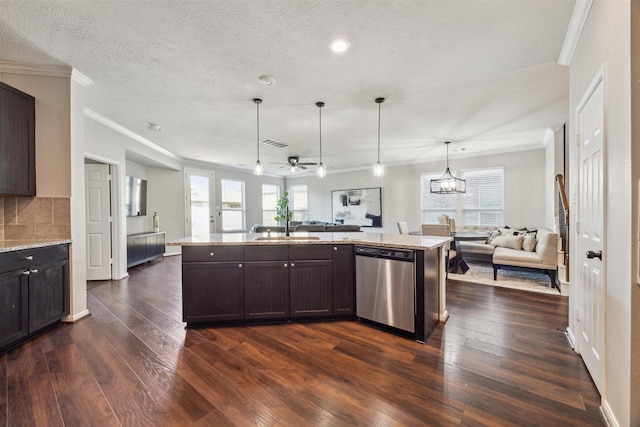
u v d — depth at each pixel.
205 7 1.89
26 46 2.34
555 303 3.31
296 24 2.06
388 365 2.04
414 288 2.44
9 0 1.81
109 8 1.89
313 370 1.98
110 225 4.56
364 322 2.82
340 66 2.63
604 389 1.56
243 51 2.39
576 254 2.22
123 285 4.26
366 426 1.47
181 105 3.56
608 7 1.55
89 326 2.76
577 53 2.17
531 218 5.82
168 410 1.59
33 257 2.46
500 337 2.46
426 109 3.71
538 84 3.01
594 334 1.81
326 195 9.02
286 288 2.83
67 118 2.78
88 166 4.46
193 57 2.49
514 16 1.97
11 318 2.28
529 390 1.74
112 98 3.34
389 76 2.82
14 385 1.82
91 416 1.54
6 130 2.47
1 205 2.79
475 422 1.49
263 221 9.23
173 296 3.72
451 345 2.33
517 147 5.85
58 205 2.80
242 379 1.88
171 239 6.87
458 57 2.48
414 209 7.36
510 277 4.55
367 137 5.07
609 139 1.55
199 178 7.46
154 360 2.12
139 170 6.27
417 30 2.12
